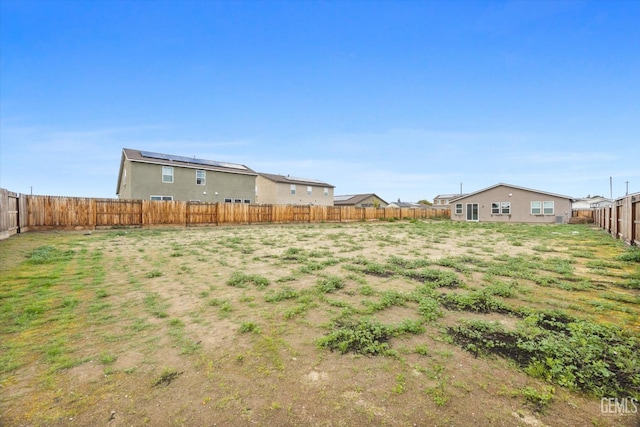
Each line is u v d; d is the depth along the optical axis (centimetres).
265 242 1024
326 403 192
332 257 738
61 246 862
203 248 869
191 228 1644
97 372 227
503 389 206
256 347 269
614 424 173
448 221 2809
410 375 224
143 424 173
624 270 590
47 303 378
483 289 447
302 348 267
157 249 838
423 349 261
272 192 3077
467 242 1059
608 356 249
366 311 361
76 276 520
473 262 670
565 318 342
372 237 1215
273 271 579
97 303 385
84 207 1393
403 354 256
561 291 454
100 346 270
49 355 252
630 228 881
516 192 2634
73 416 179
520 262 665
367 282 502
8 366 232
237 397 197
